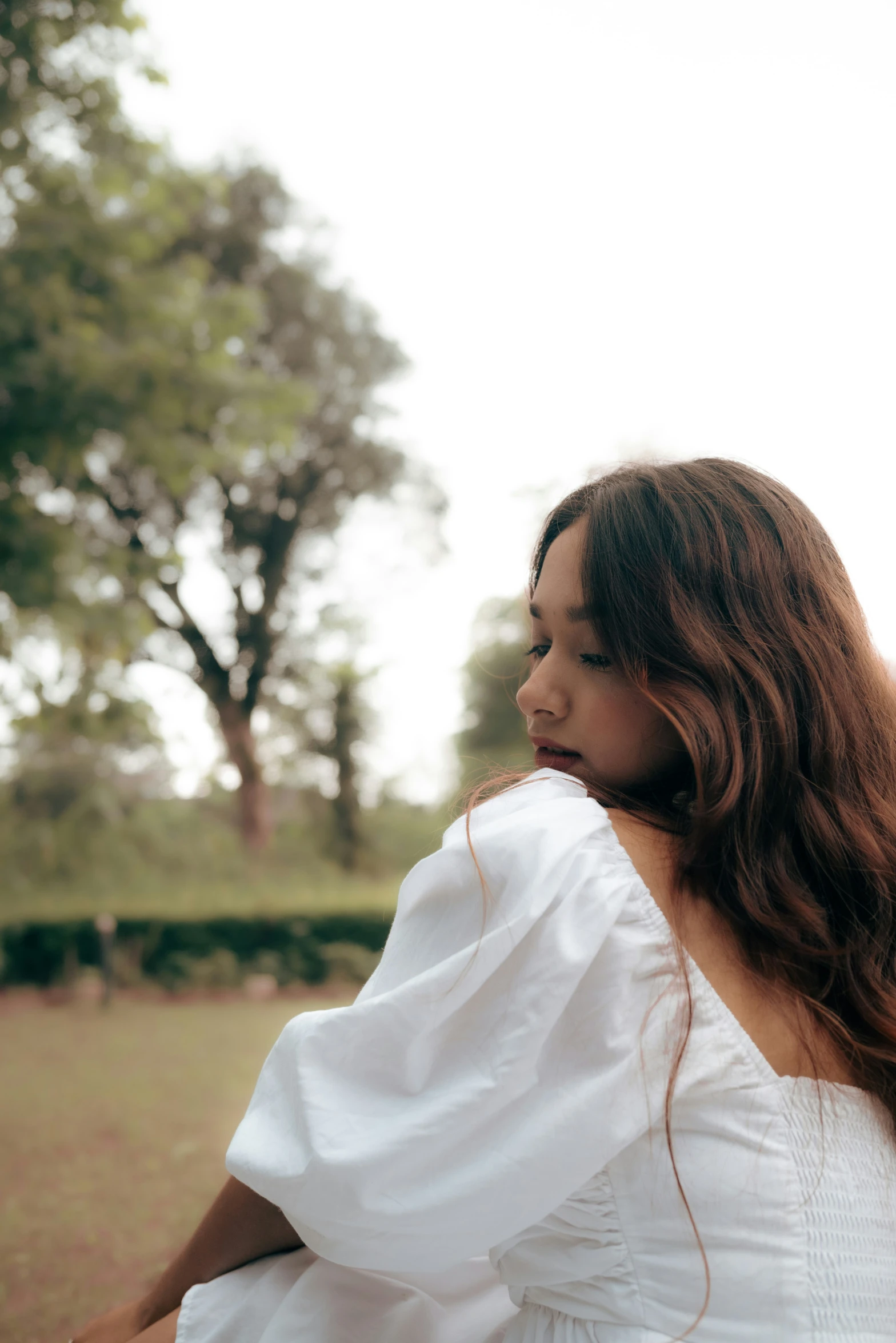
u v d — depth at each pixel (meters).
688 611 0.86
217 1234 0.92
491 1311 0.96
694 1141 0.72
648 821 0.85
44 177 8.68
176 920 12.45
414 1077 0.72
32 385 8.12
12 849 15.66
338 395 22.19
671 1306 0.71
